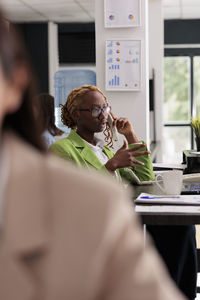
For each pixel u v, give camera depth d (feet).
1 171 1.30
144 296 1.32
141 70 13.41
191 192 6.93
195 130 10.52
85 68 31.89
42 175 1.30
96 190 1.33
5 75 1.30
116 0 13.21
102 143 8.11
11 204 1.25
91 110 7.71
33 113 1.53
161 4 23.61
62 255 1.26
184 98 31.91
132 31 13.33
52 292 1.25
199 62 31.58
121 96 13.60
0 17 1.29
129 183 8.25
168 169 9.81
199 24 31.22
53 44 31.17
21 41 1.37
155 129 24.40
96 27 13.44
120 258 1.32
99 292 1.32
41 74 31.35
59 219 1.28
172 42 31.50
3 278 1.22
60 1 24.95
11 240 1.23
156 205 6.13
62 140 7.48
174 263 7.46
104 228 1.30
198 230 12.80
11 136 1.38
